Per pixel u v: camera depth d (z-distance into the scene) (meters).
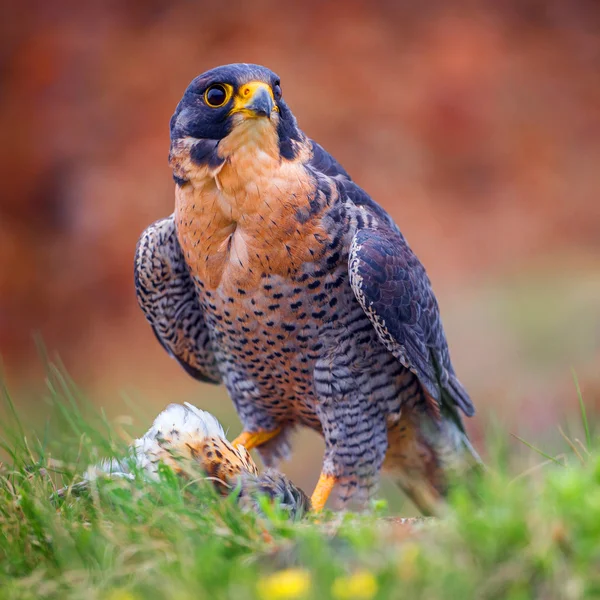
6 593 5.88
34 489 7.09
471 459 10.29
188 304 10.25
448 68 29.61
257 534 6.25
